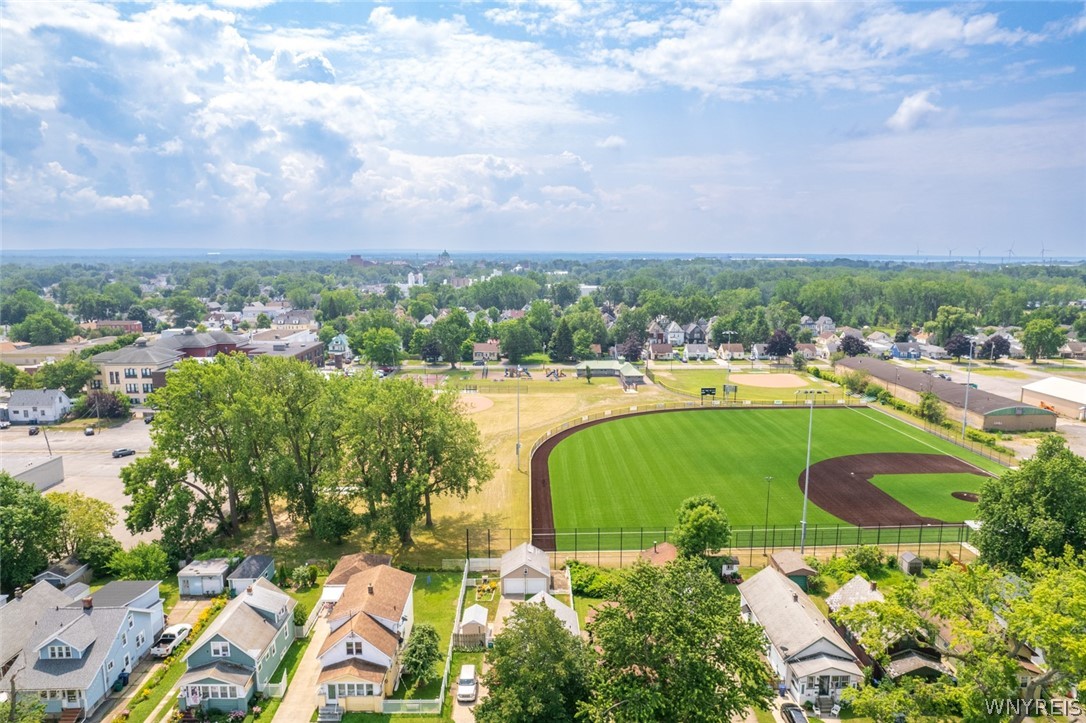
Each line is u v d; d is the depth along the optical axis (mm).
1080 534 56875
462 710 48656
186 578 64938
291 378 78250
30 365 181875
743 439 116250
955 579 45188
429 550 74250
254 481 74938
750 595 60375
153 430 75562
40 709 44062
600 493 90625
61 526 67250
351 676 48062
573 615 55938
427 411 75125
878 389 149625
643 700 36938
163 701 49688
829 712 48375
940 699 40438
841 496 89250
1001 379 172875
